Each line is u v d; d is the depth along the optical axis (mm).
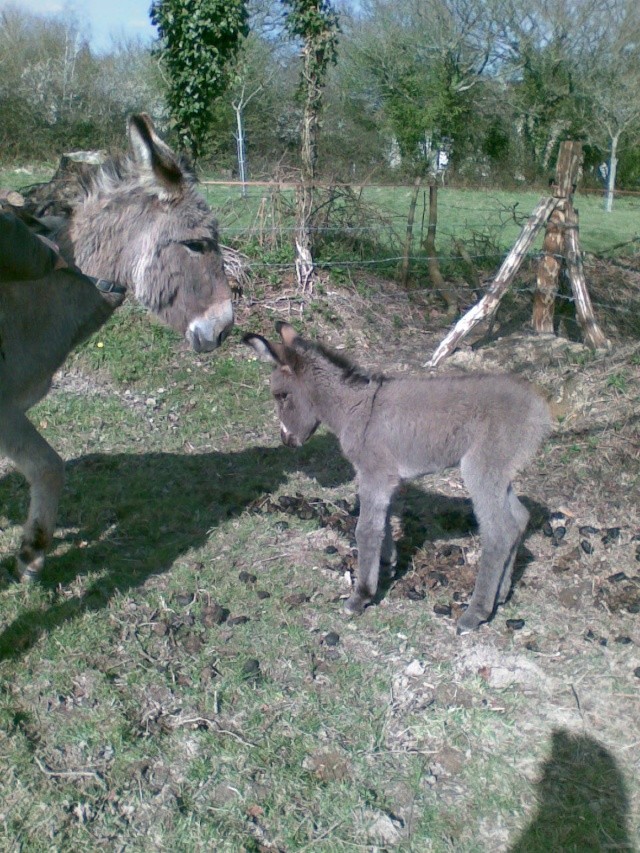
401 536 4789
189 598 4117
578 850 2840
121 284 4086
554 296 7867
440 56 30969
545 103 31203
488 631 3934
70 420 6289
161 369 7242
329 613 4051
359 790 3020
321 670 3650
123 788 2986
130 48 31125
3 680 3461
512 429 3830
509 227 14734
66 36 30766
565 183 7434
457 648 3822
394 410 3957
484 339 8180
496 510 3881
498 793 3049
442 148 32219
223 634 3855
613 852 2838
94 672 3543
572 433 5898
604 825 2932
